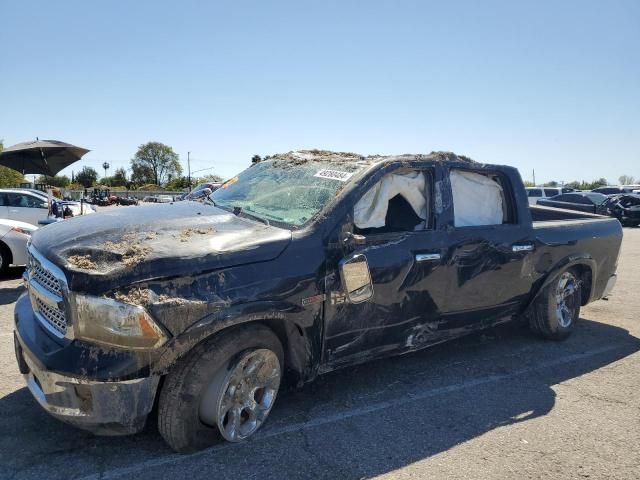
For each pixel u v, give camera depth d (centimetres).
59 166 1164
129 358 260
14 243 799
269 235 323
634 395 406
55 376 263
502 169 475
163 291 269
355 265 346
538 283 495
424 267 390
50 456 292
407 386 412
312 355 336
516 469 298
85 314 259
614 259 581
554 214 655
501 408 377
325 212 345
